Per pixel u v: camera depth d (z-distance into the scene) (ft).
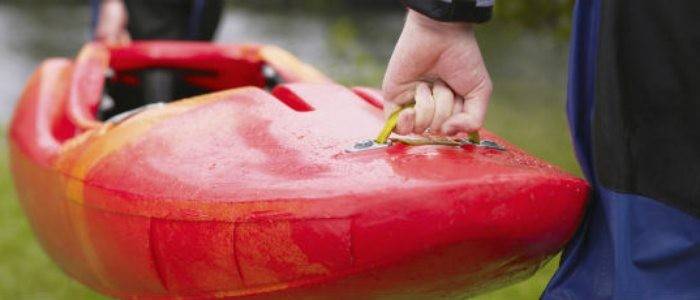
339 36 42.42
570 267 6.68
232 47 13.65
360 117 7.76
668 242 5.75
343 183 6.40
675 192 5.73
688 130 5.69
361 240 6.25
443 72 6.22
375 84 33.42
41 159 10.96
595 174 6.34
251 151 7.55
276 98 8.25
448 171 6.18
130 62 13.56
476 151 6.82
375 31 58.59
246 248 7.04
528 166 6.56
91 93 12.15
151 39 15.81
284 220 6.63
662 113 5.80
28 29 58.90
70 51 49.83
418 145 6.81
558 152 22.47
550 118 28.07
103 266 9.26
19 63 45.44
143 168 8.30
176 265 7.81
